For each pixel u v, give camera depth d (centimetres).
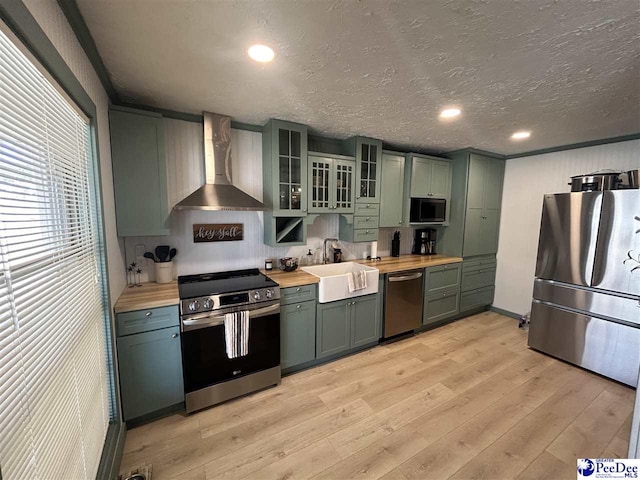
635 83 176
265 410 209
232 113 234
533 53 144
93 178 150
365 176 313
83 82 135
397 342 322
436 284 349
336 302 271
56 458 94
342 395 227
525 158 377
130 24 122
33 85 89
